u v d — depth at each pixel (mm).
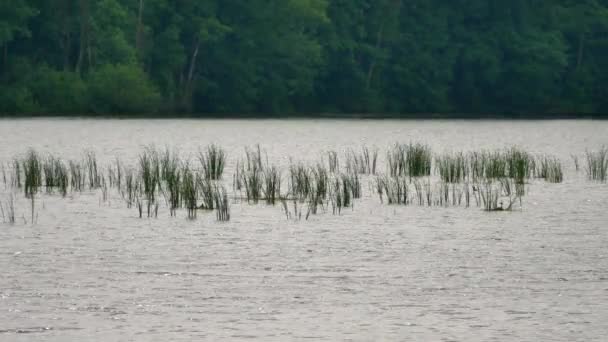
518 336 53594
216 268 68188
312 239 78812
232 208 94062
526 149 181125
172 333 53750
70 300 59625
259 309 58188
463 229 84250
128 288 62500
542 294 62000
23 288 62156
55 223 85188
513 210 95062
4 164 137625
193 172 123625
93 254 72250
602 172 122375
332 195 101062
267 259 71188
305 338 53156
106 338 52781
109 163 140625
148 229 82500
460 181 117188
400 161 124688
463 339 53094
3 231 81312
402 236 80688
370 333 54031
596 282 65125
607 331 54531
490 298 61031
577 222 88188
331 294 61656
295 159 152750
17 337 52906
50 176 107438
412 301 60281
